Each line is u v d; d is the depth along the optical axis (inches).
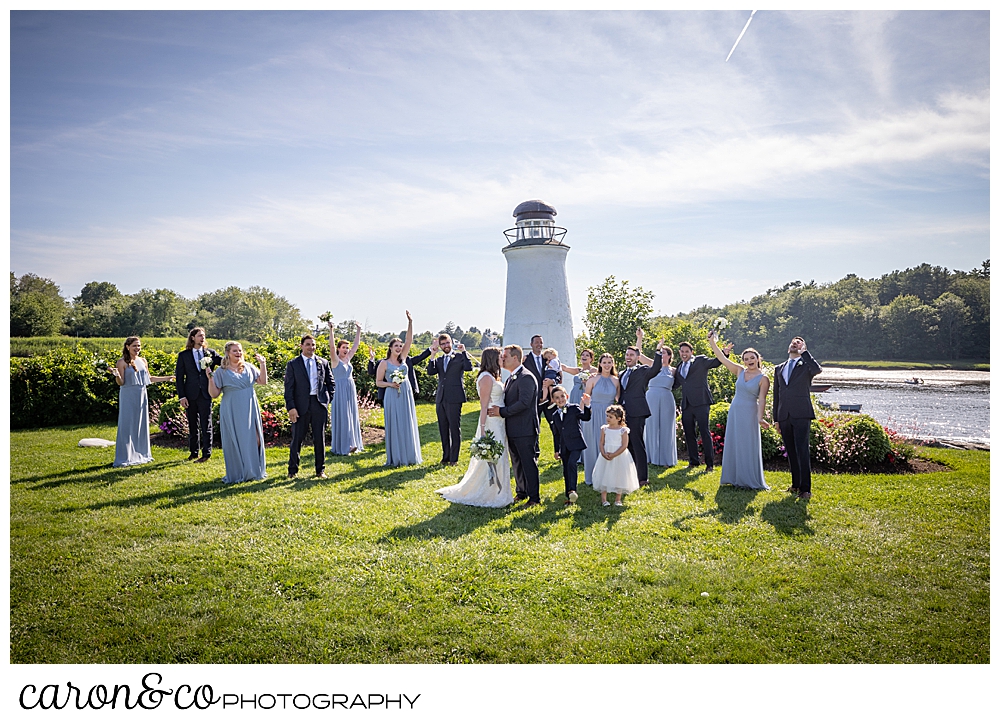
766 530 242.2
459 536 236.2
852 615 178.1
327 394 334.3
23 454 398.6
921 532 239.3
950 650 162.6
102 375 580.7
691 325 636.7
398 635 168.7
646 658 160.4
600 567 207.5
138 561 211.8
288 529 241.4
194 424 376.5
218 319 3152.1
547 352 415.5
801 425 290.8
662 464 365.1
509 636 168.1
